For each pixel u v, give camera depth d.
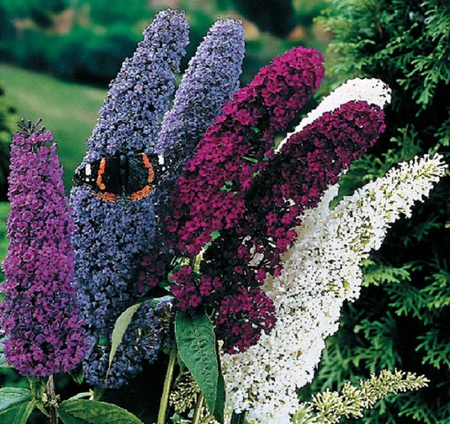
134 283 0.64
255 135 0.61
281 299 0.63
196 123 0.65
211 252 0.61
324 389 1.44
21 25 3.77
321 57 0.61
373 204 0.65
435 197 1.37
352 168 1.39
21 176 0.58
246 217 0.60
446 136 1.32
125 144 0.64
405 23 1.39
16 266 0.58
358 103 0.63
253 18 3.73
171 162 0.64
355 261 0.64
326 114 0.63
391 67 1.40
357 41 1.44
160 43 0.64
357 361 1.39
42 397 0.61
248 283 0.61
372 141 0.62
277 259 0.61
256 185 0.61
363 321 1.41
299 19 3.71
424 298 1.39
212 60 0.65
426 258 1.41
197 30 3.74
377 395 0.70
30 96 3.54
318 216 0.66
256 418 0.65
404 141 1.36
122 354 0.65
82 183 0.60
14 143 0.59
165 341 0.65
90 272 0.64
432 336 1.37
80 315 0.64
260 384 0.63
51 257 0.58
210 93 0.65
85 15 3.84
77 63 3.72
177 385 0.66
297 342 0.62
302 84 0.61
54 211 0.58
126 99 0.64
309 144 0.62
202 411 0.68
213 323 0.61
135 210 0.63
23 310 0.58
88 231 0.63
